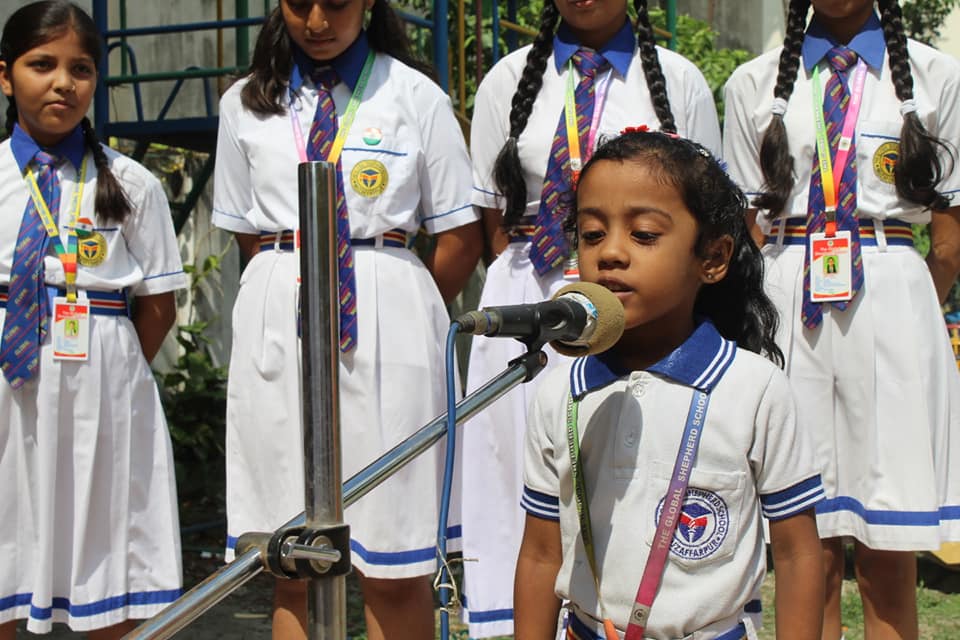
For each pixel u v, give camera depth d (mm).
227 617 5066
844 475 3623
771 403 2227
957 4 10445
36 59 3609
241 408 3529
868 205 3553
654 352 2307
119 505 3682
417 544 3441
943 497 3570
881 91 3617
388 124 3502
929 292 3604
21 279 3547
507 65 3777
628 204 2193
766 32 11867
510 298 3613
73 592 3584
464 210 3697
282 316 3441
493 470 3611
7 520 3557
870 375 3531
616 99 3559
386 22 3691
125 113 7602
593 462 2279
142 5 7691
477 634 3570
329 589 1813
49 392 3553
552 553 2402
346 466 3412
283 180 3473
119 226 3734
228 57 8086
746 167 3863
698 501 2182
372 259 3455
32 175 3648
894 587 3666
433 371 3521
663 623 2166
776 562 2270
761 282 2490
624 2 3566
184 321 7895
